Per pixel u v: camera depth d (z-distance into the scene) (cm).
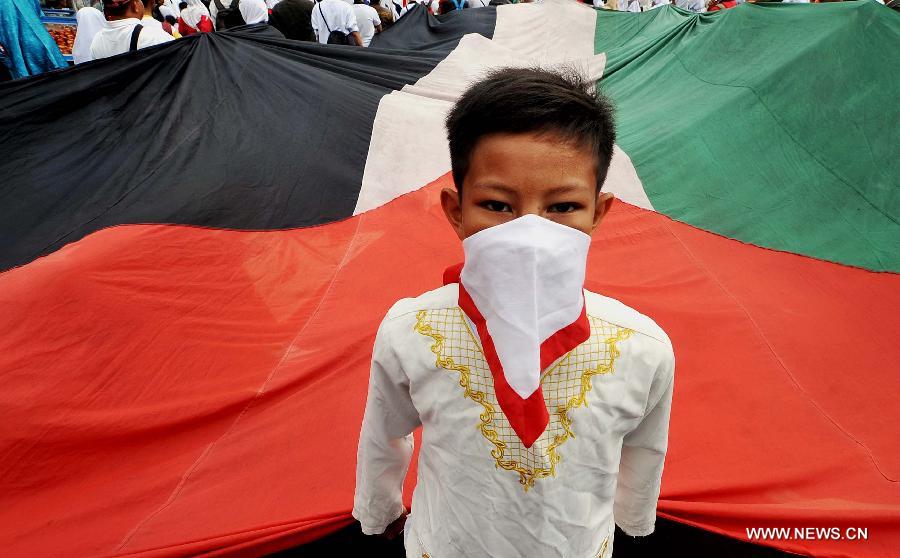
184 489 173
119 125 284
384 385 95
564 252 76
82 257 210
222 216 254
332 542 183
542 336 78
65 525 160
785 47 337
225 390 201
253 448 187
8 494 166
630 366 87
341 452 185
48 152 264
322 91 325
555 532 89
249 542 153
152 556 147
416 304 94
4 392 174
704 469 179
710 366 215
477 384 85
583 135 75
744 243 270
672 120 330
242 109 305
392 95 341
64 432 175
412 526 104
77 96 287
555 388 85
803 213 279
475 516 90
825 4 341
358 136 308
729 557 178
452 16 532
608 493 94
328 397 204
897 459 180
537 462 85
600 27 507
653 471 105
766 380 210
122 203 244
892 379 208
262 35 379
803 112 305
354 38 557
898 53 304
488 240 76
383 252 261
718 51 372
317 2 569
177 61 318
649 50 429
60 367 186
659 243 272
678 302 242
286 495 170
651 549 180
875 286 244
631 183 300
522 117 73
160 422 187
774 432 192
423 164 301
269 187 273
